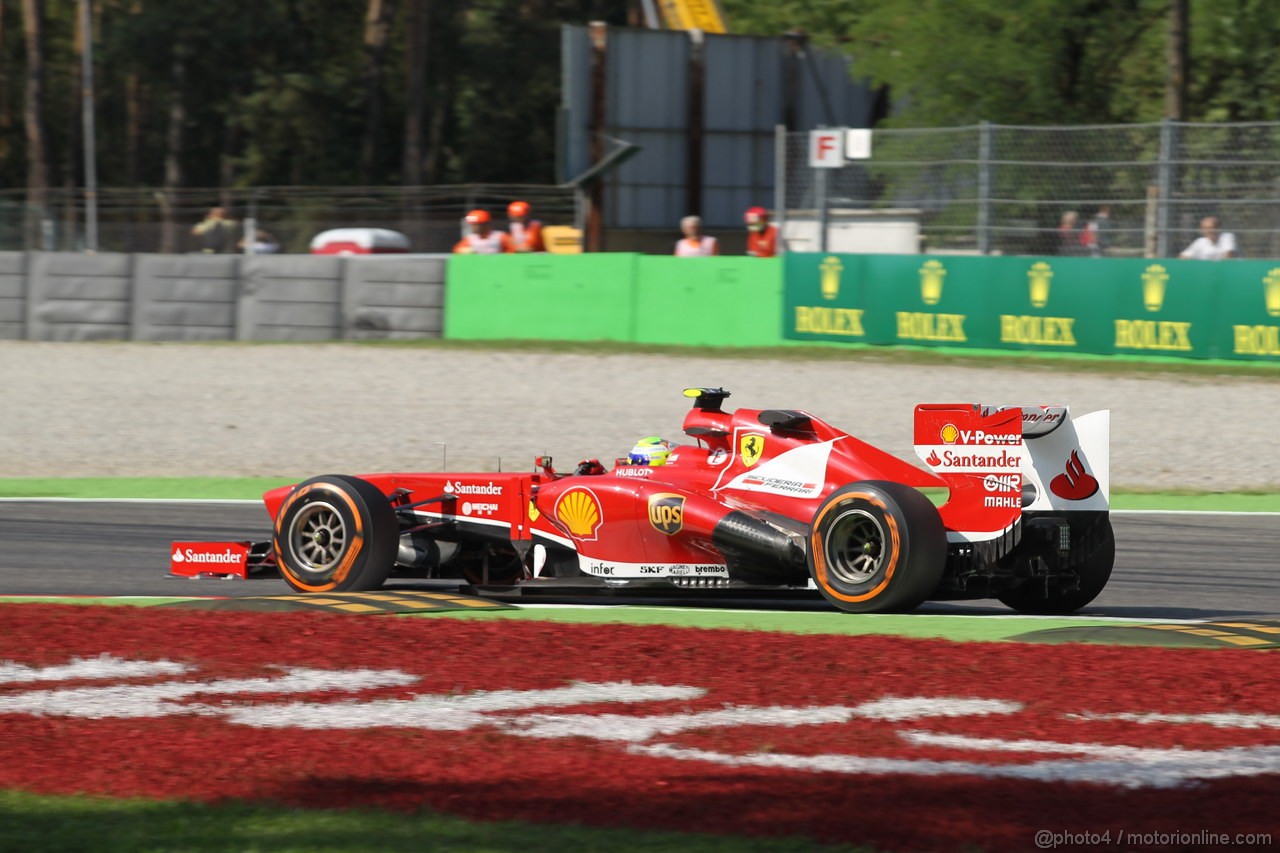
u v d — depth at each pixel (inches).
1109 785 684.7
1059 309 2615.7
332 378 2689.5
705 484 1170.6
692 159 3720.5
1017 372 2541.8
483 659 964.0
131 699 868.6
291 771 714.8
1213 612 1206.9
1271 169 2463.1
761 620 1116.5
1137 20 4018.2
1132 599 1261.1
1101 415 1145.4
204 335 3189.0
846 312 2807.6
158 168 7657.5
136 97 7372.1
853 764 725.3
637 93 3639.3
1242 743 764.6
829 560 1082.1
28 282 3270.2
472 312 3083.2
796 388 2465.6
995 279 2664.9
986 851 589.0
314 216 4018.2
